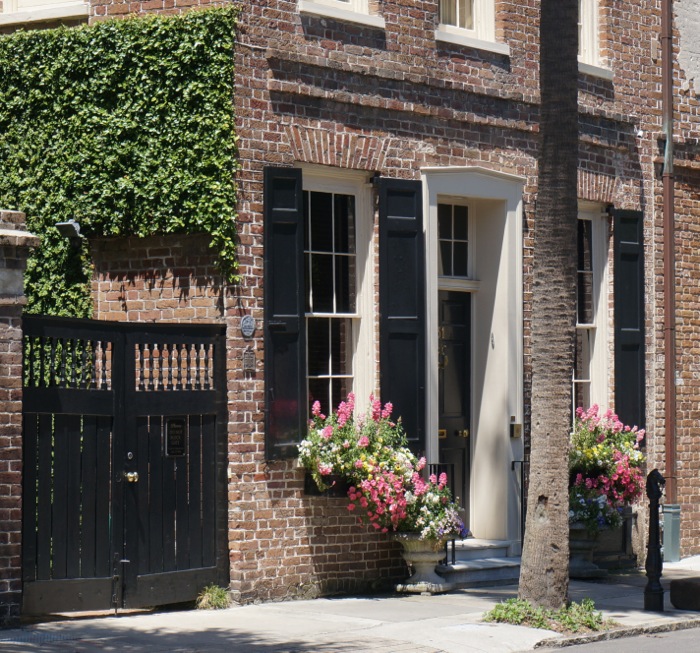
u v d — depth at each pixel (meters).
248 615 12.79
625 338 17.89
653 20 18.72
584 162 17.52
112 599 12.58
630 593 15.15
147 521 12.91
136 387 12.93
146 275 14.05
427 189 15.41
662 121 18.64
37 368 12.14
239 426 13.57
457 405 16.34
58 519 12.24
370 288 15.01
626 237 18.03
